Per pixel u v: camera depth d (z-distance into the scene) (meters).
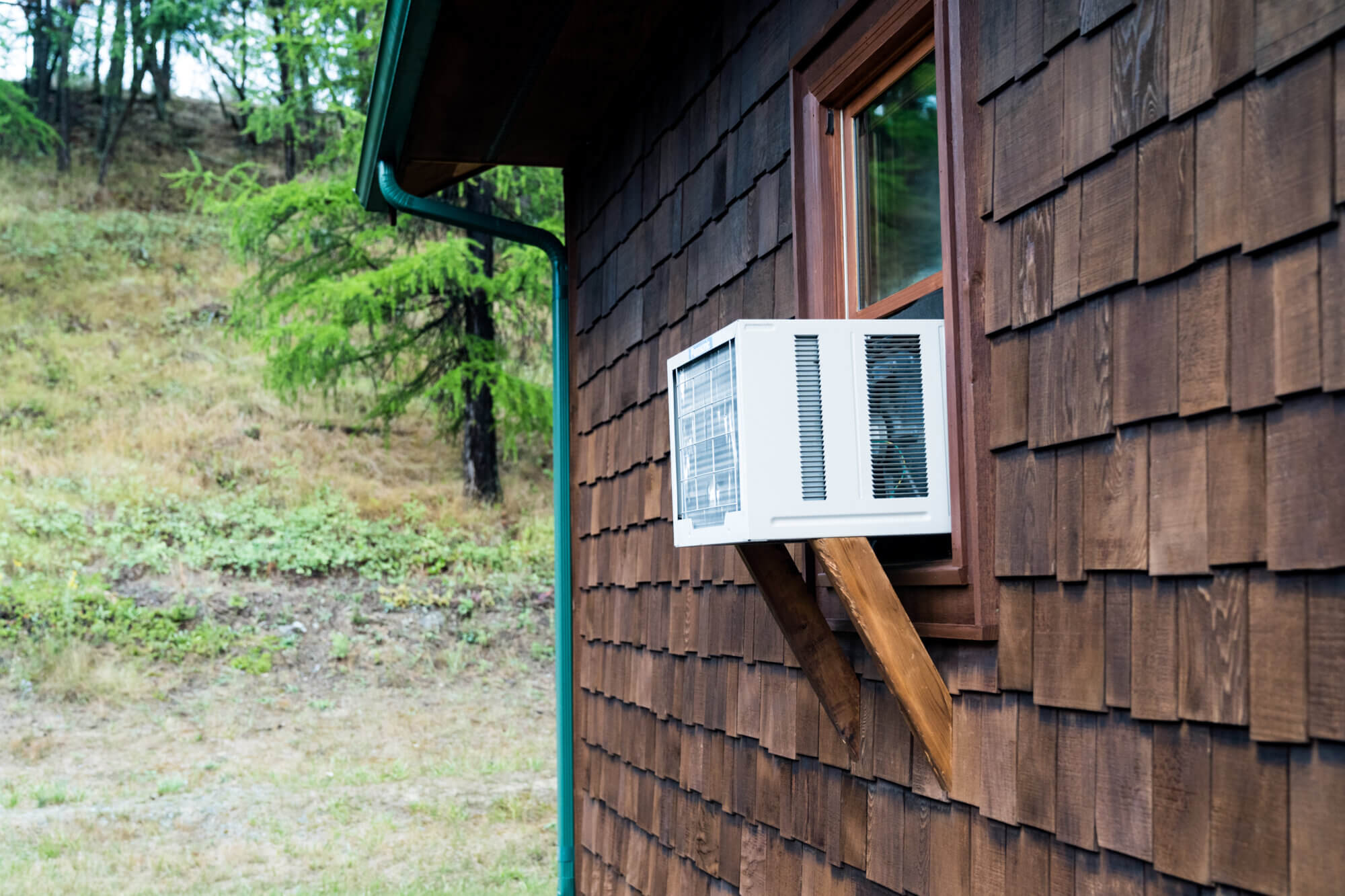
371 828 8.41
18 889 6.88
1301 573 1.56
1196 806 1.73
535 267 14.09
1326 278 1.54
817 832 3.04
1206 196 1.75
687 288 4.12
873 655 2.37
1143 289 1.89
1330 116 1.53
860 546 2.38
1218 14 1.73
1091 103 2.02
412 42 4.46
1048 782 2.08
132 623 12.42
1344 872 1.47
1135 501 1.88
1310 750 1.54
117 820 8.45
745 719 3.54
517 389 14.48
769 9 3.47
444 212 5.70
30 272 19.36
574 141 5.67
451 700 12.10
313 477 16.14
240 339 18.81
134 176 22.78
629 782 4.70
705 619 3.90
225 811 8.77
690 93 4.16
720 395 2.46
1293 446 1.58
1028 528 2.17
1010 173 2.26
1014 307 2.23
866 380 2.40
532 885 7.12
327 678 12.26
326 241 14.34
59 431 15.95
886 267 2.95
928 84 2.78
